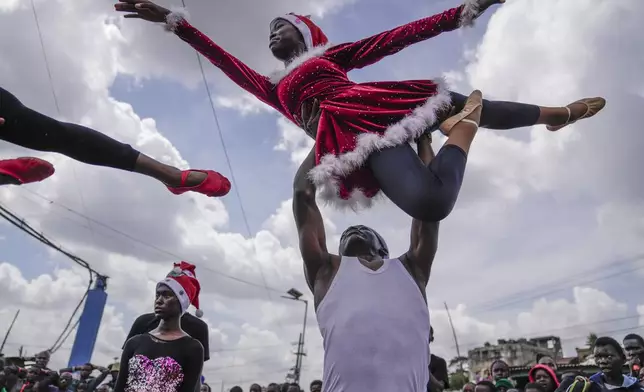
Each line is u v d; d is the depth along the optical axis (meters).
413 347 2.18
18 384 8.24
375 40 2.51
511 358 44.25
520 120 2.52
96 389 7.15
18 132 1.86
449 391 5.55
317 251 2.40
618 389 4.36
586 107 2.74
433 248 2.40
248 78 2.72
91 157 2.04
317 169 2.21
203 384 8.16
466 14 2.28
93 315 17.23
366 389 2.09
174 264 4.26
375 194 2.39
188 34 2.60
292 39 2.68
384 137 2.10
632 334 5.32
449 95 2.29
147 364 3.64
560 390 4.89
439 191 1.96
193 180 2.28
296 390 8.30
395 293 2.26
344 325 2.19
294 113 2.62
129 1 2.48
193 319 4.30
